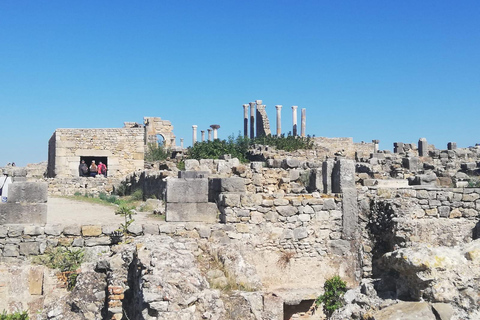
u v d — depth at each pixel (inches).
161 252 464.4
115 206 921.5
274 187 848.3
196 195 636.1
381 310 336.2
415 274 340.5
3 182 908.0
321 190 827.4
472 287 332.8
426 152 1631.4
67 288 552.4
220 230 623.5
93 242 585.0
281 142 1625.2
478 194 717.3
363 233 700.7
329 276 671.8
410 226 681.6
